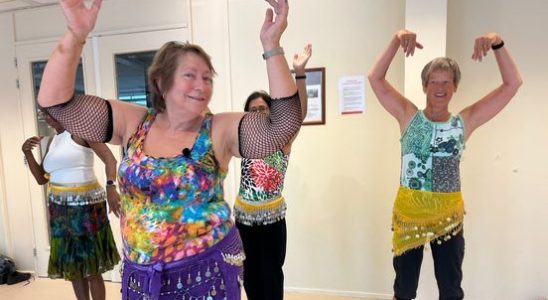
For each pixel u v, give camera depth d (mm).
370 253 2609
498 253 2396
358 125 2545
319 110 2584
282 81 884
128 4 2834
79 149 2146
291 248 2730
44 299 2783
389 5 2430
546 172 2289
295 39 2576
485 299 2436
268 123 932
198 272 958
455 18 2316
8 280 3059
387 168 2527
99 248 2256
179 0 2742
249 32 2648
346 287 2672
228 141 1005
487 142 2354
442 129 1622
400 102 1738
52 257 2227
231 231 1038
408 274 1720
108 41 2883
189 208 955
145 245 954
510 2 2244
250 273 1818
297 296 2682
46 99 887
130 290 994
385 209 2555
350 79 2523
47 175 2277
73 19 834
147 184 943
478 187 2391
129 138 1025
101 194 2283
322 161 2621
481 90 2312
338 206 2631
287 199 2701
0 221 3248
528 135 2293
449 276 1663
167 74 965
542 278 2346
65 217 2176
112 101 1040
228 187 2781
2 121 3160
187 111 973
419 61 2162
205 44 2721
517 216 2354
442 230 1649
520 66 2262
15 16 3041
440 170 1629
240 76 2688
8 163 3188
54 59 854
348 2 2488
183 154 964
